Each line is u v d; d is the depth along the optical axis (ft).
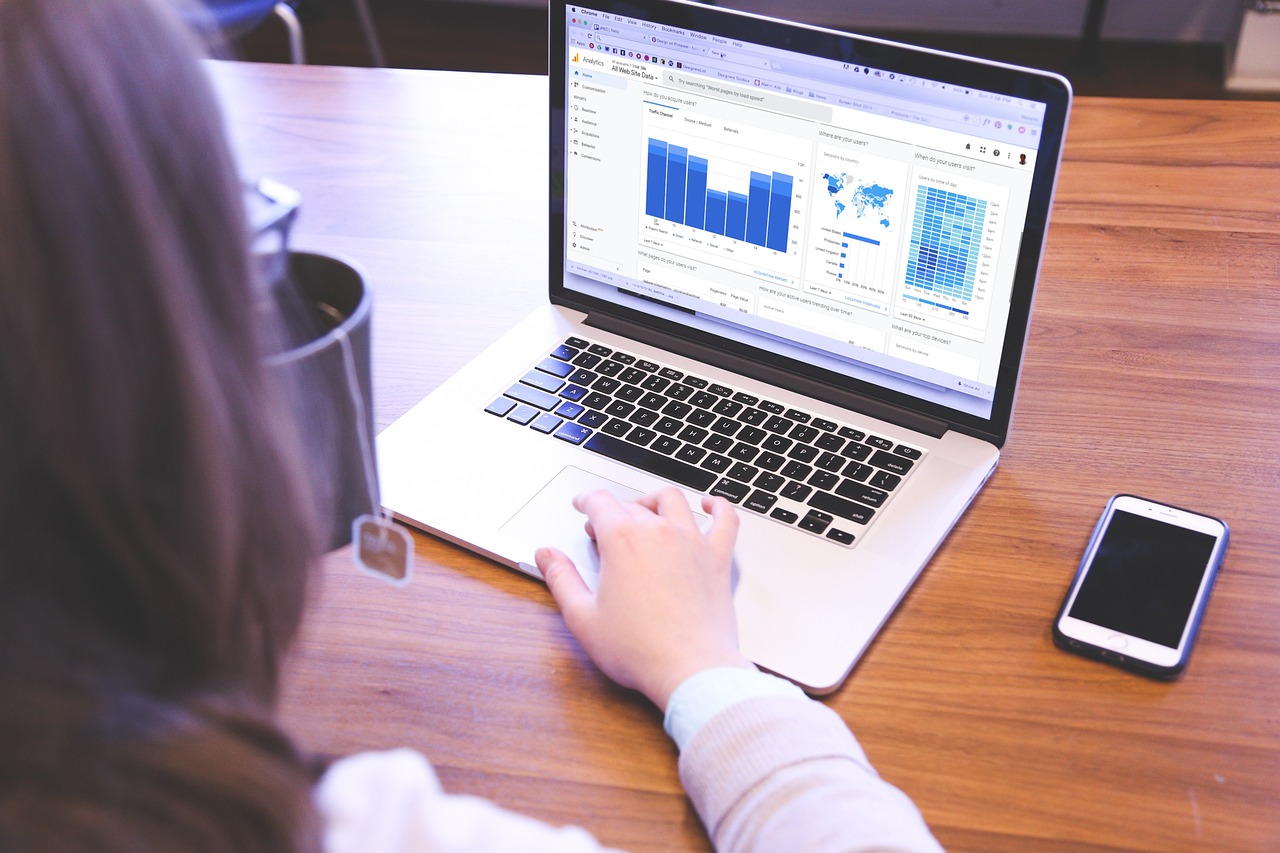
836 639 2.30
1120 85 11.08
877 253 2.71
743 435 2.82
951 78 2.44
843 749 1.96
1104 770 2.09
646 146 2.93
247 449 1.23
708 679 2.08
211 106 1.17
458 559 2.56
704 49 2.72
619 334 3.21
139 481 1.12
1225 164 3.91
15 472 1.07
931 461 2.73
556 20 2.91
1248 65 10.82
